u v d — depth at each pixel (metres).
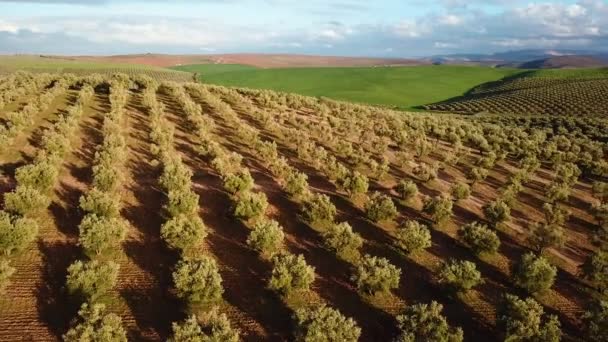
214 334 18.69
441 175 47.84
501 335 22.38
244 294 23.98
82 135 47.69
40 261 24.72
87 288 21.31
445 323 20.73
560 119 88.50
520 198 42.94
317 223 32.59
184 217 27.23
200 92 74.25
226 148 48.09
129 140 47.41
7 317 20.33
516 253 31.66
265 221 29.36
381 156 51.88
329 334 19.50
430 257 29.80
